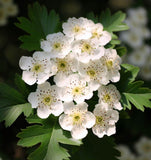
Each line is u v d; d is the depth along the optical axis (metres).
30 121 0.20
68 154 0.20
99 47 0.20
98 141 0.21
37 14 0.22
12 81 0.26
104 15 0.22
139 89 0.21
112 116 0.20
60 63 0.20
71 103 0.20
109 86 0.20
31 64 0.20
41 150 0.20
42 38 0.22
